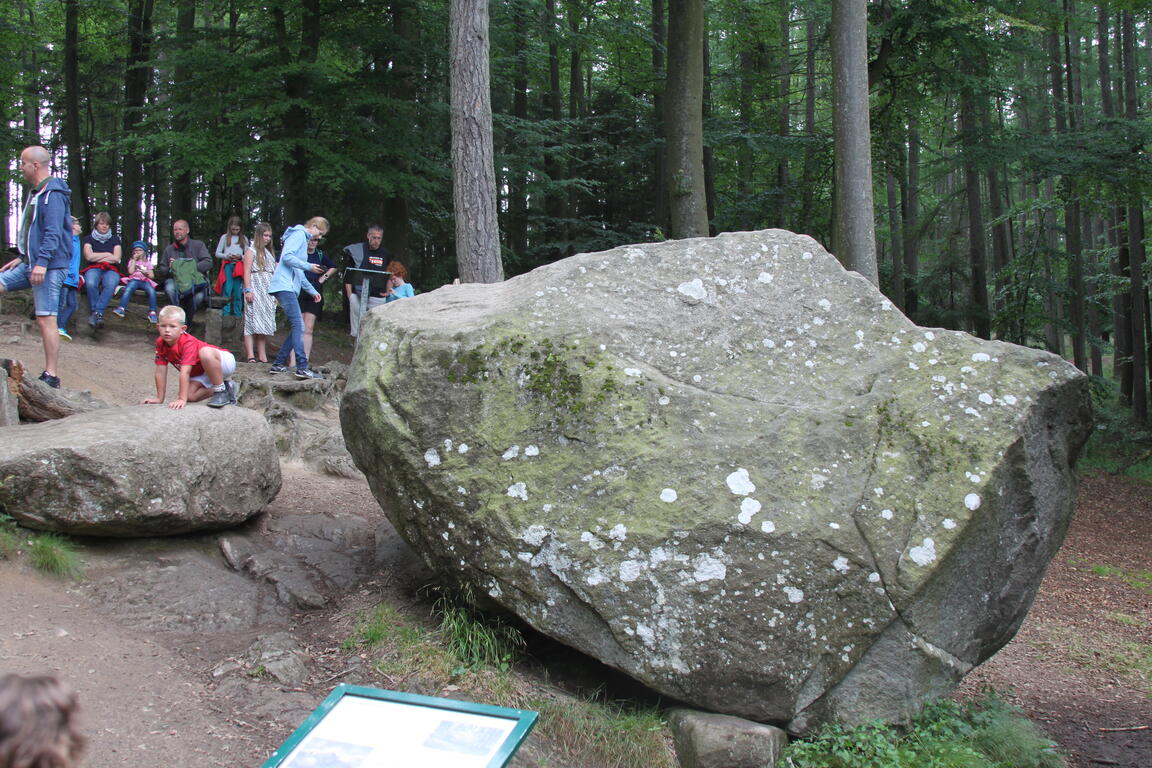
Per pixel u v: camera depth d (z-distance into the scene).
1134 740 6.43
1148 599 10.55
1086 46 32.38
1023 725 5.71
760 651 4.78
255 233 11.97
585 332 5.42
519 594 5.01
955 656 5.09
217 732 4.24
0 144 20.92
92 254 12.07
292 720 4.41
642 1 23.42
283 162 15.70
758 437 5.09
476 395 5.29
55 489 5.59
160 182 24.23
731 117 20.83
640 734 4.73
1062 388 5.34
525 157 17.61
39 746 1.66
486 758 2.70
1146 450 19.30
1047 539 5.37
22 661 4.50
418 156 15.62
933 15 16.08
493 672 5.02
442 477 5.18
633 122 22.67
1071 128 21.05
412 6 15.84
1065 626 9.45
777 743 4.70
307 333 12.15
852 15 10.49
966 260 25.92
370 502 7.93
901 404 5.23
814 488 4.95
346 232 18.70
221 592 5.73
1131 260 22.00
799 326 5.61
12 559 5.44
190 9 18.22
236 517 6.48
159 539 6.14
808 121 21.67
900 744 4.88
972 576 5.06
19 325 10.97
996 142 18.42
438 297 6.13
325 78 14.95
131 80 20.03
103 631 5.06
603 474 5.03
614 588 4.84
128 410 6.37
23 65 23.97
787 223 19.41
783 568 4.79
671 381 5.32
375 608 5.68
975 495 4.95
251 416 6.92
